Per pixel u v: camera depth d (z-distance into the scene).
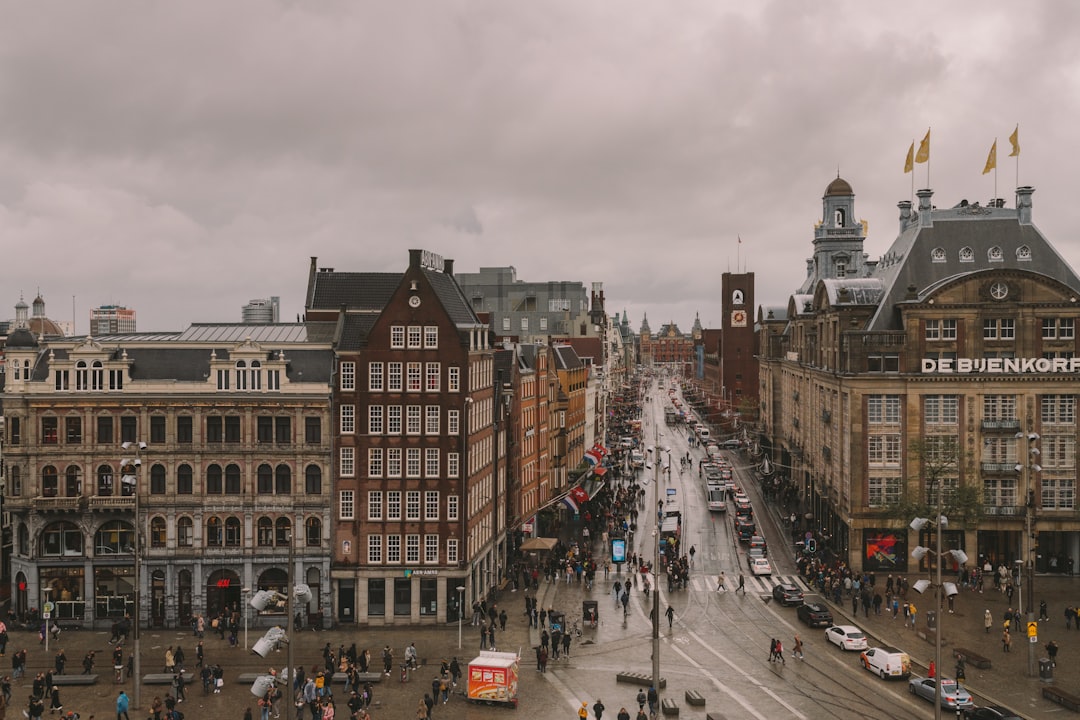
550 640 66.81
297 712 53.00
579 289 195.62
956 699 52.09
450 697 56.44
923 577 85.94
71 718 49.53
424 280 72.31
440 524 72.00
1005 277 86.06
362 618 71.88
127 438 71.50
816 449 109.69
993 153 93.00
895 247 100.62
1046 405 86.19
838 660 62.78
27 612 71.12
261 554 71.44
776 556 96.19
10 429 71.12
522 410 98.25
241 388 71.69
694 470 153.00
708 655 64.06
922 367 86.94
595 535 104.38
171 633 70.19
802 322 122.62
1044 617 72.50
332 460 71.62
